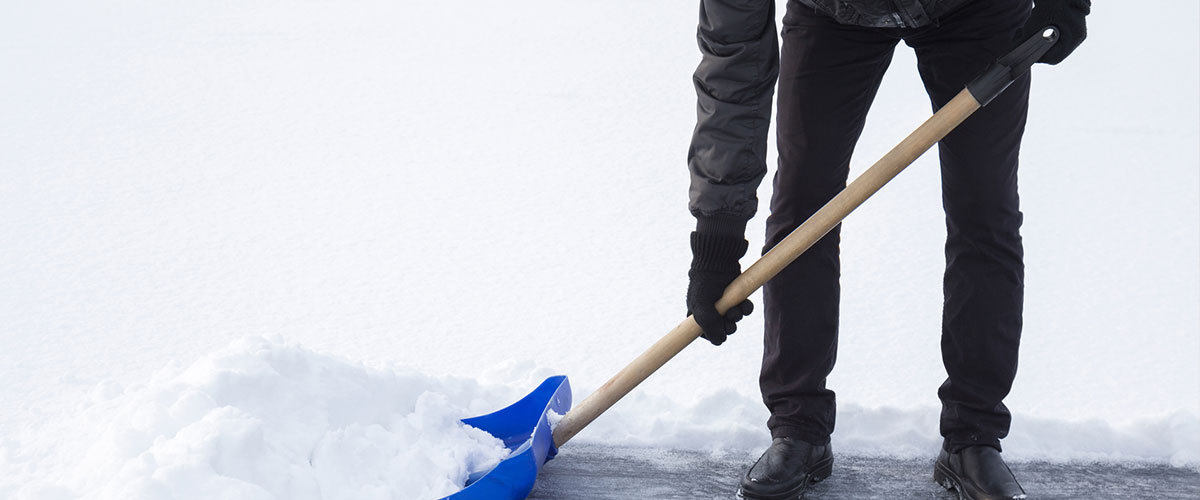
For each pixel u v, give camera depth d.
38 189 5.12
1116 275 3.86
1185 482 2.12
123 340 3.23
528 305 3.55
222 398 1.86
